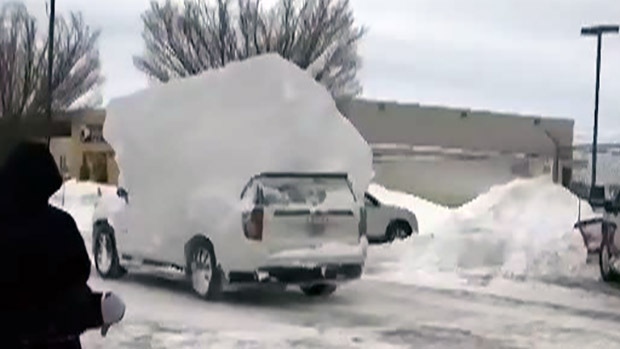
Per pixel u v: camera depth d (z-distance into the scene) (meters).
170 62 38.81
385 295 13.28
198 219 12.64
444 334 10.27
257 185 12.08
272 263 11.78
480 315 11.59
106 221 14.78
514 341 9.93
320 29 38.94
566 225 18.31
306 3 39.25
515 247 16.52
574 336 10.27
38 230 3.78
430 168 47.84
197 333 10.11
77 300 3.85
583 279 14.89
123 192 14.59
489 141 56.41
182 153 13.27
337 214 12.19
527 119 57.25
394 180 47.19
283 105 12.91
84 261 3.90
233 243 12.01
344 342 9.73
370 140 52.69
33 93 28.17
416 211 27.38
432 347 9.55
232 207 12.16
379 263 16.33
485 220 18.86
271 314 11.56
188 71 38.41
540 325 10.92
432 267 15.98
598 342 9.94
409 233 21.38
